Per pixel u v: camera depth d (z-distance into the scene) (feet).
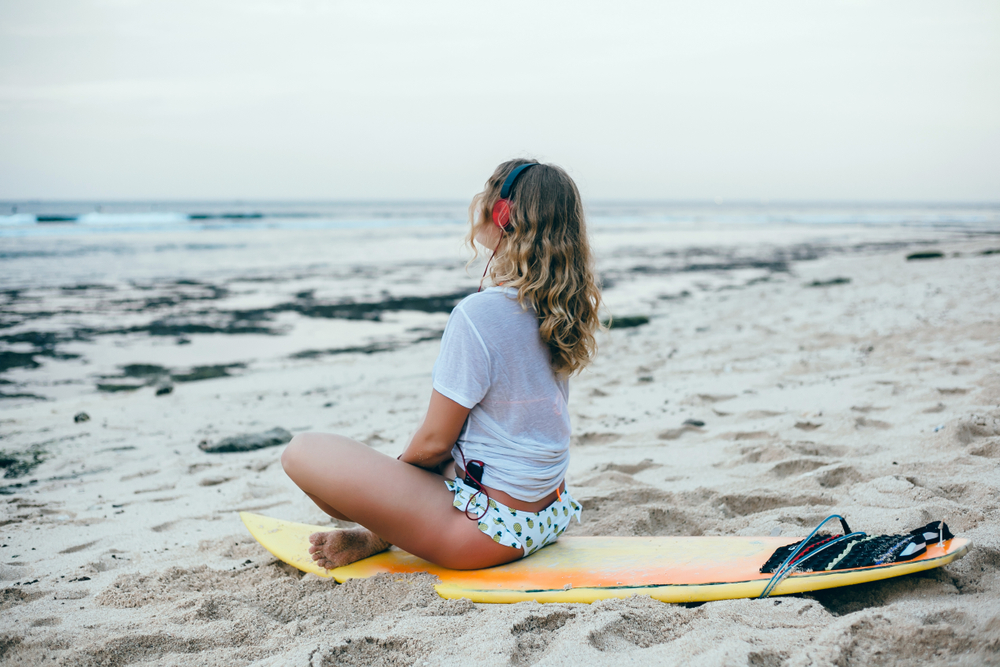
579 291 6.08
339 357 24.22
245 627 5.88
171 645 5.65
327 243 79.77
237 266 53.72
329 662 5.15
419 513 6.19
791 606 5.50
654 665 4.75
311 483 6.29
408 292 40.06
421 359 23.82
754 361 19.03
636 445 11.94
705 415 13.53
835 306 29.25
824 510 7.88
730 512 8.57
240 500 10.36
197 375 21.42
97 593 7.05
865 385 13.89
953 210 318.65
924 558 5.73
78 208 233.76
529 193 5.91
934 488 8.06
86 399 18.66
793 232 111.04
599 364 20.62
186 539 8.77
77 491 11.18
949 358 15.38
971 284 30.94
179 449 13.85
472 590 6.05
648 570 6.28
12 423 16.07
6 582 7.48
